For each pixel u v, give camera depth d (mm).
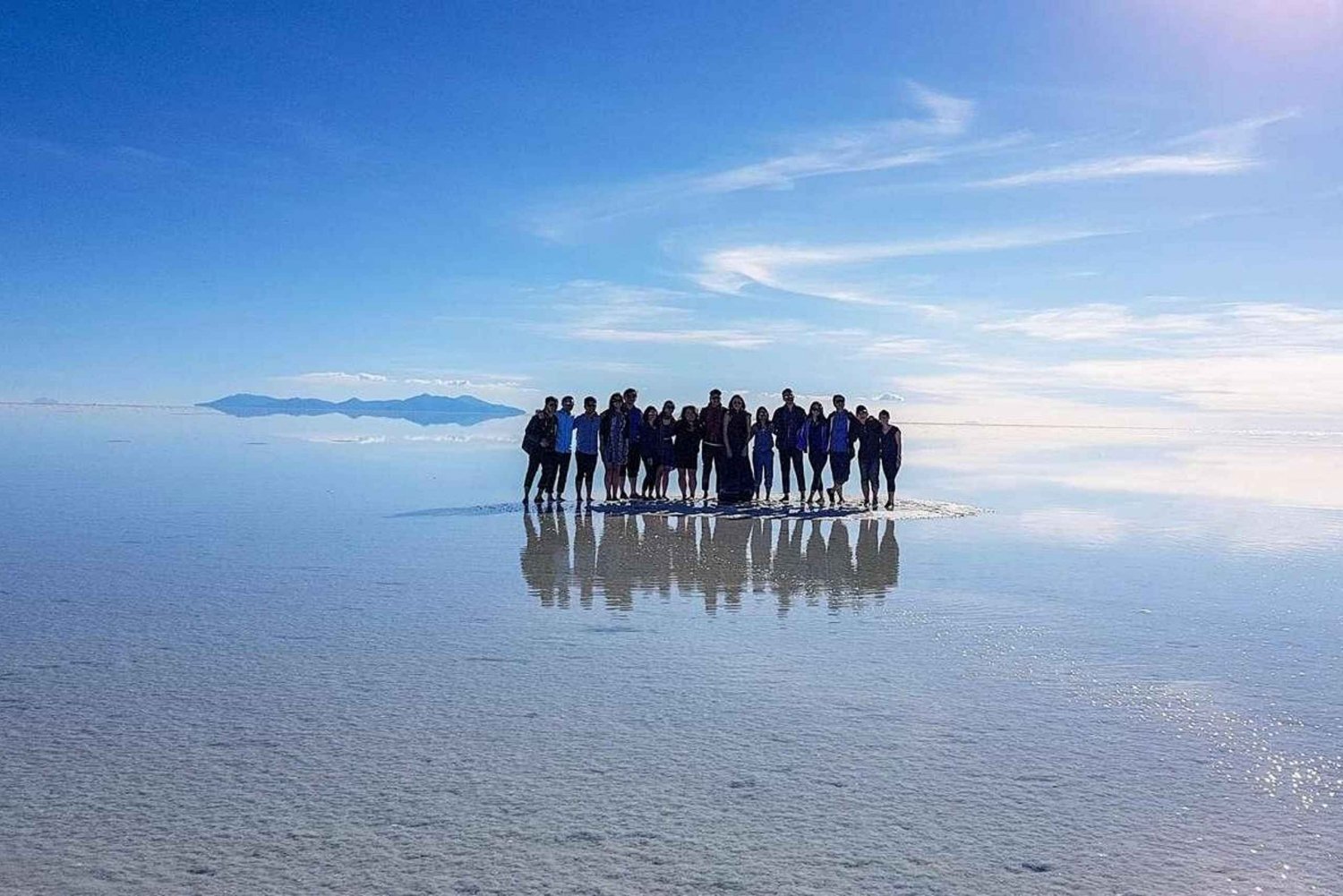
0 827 4863
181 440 50000
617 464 21609
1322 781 5609
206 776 5531
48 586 11039
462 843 4727
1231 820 5078
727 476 20969
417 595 10742
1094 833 4902
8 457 34562
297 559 13188
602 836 4816
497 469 31531
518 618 9664
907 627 9359
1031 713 6789
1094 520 18688
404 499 21312
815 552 14164
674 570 12516
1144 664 8062
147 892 4234
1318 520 18859
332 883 4332
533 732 6293
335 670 7727
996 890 4324
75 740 6082
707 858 4602
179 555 13375
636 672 7711
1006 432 140875
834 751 6016
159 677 7480
